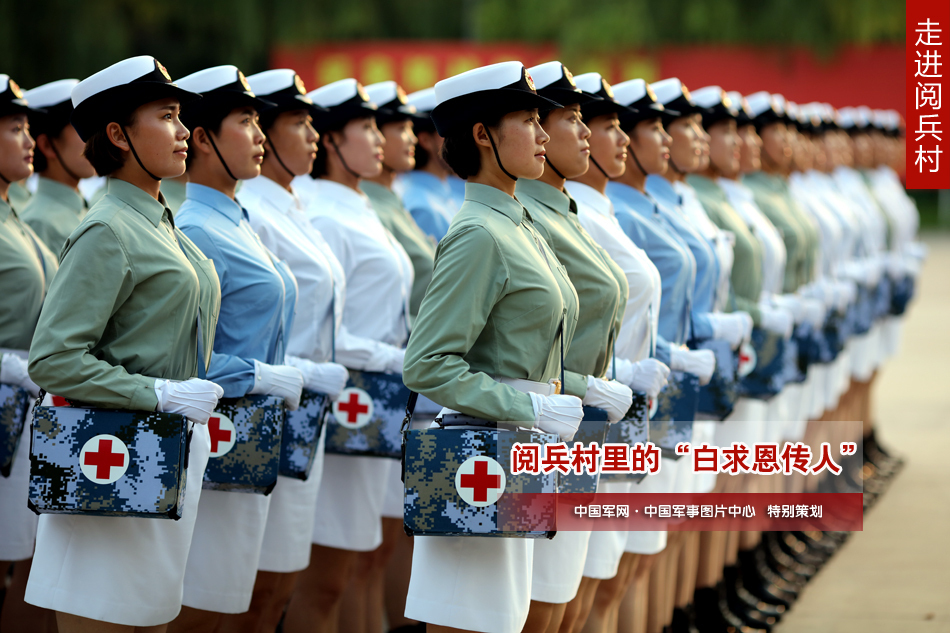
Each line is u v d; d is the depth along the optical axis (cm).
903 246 4059
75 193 1959
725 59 8925
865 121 3862
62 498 1228
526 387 1297
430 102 2320
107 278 1245
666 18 10544
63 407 1240
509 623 1313
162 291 1293
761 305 2370
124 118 1305
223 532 1548
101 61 8975
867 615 2352
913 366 5247
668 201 2075
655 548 1858
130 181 1330
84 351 1225
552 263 1370
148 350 1287
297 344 1720
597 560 1694
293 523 1683
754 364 2288
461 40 12506
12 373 1599
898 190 4144
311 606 1859
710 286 2069
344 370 1672
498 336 1292
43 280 1738
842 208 3328
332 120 1884
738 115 2505
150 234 1305
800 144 2948
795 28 8906
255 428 1490
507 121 1320
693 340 2006
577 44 10406
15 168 1694
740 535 2481
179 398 1252
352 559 1870
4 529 1709
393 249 1925
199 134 1555
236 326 1550
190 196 1590
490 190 1336
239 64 10125
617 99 1889
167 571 1341
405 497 1248
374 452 1780
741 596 2398
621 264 1692
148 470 1226
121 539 1296
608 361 1525
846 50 8412
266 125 1723
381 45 6338
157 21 9769
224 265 1541
